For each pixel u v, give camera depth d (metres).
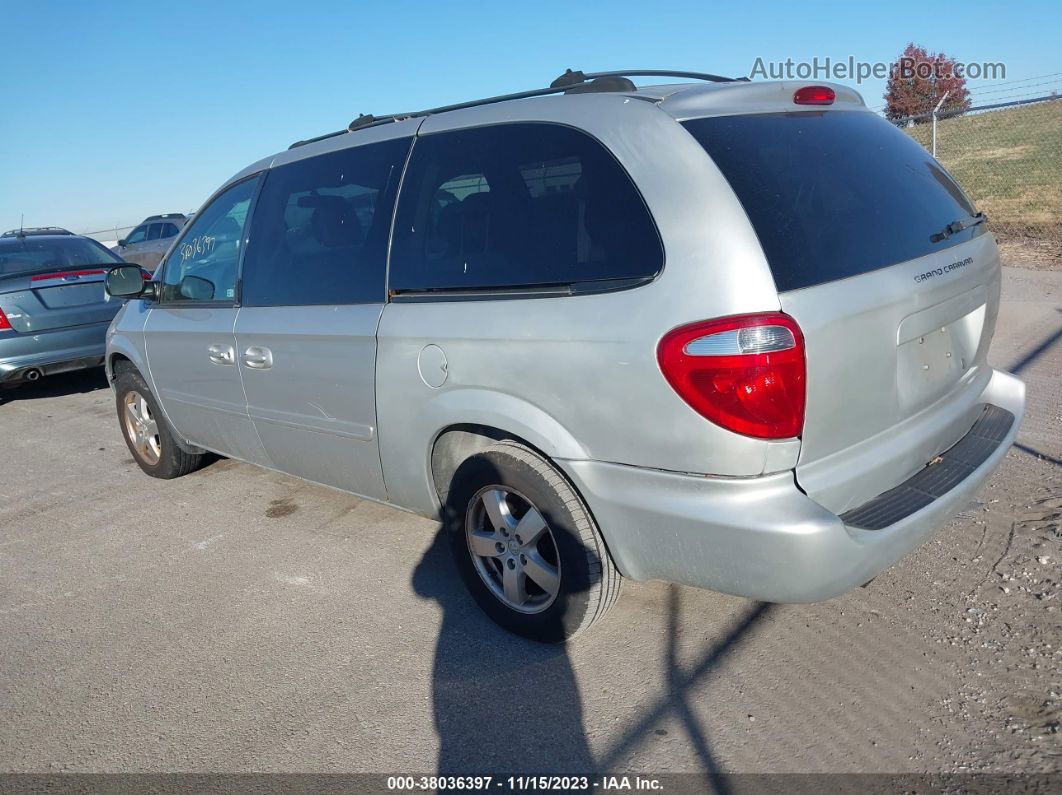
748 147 2.65
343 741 2.79
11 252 8.65
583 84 3.05
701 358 2.42
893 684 2.82
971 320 3.16
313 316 3.67
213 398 4.47
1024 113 20.45
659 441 2.57
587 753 2.65
